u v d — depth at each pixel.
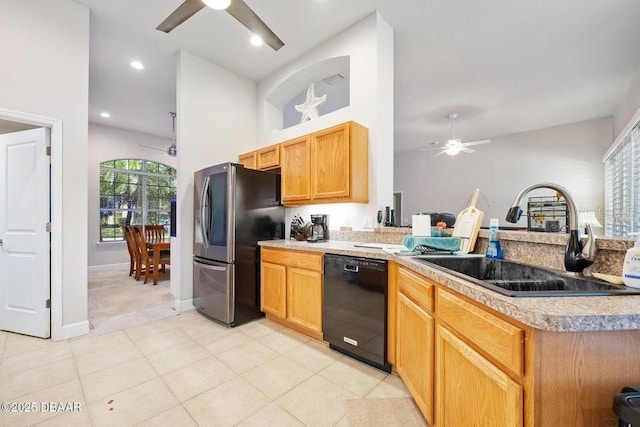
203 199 2.97
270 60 3.54
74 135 2.53
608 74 3.86
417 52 3.38
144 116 5.33
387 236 2.55
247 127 3.96
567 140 5.68
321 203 2.88
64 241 2.46
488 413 0.95
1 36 2.21
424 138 6.92
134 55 3.42
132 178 6.27
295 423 1.47
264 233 3.08
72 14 2.53
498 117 5.45
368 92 2.76
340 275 2.17
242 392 1.72
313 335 2.46
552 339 0.78
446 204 7.39
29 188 2.49
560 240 1.31
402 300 1.71
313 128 3.31
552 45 3.22
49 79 2.40
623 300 0.85
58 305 2.42
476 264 1.69
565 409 0.78
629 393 0.72
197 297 3.11
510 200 6.37
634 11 2.68
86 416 1.50
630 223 3.85
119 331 2.62
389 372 1.93
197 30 2.98
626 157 4.05
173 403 1.62
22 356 2.13
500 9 2.67
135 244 4.80
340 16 2.77
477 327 1.01
